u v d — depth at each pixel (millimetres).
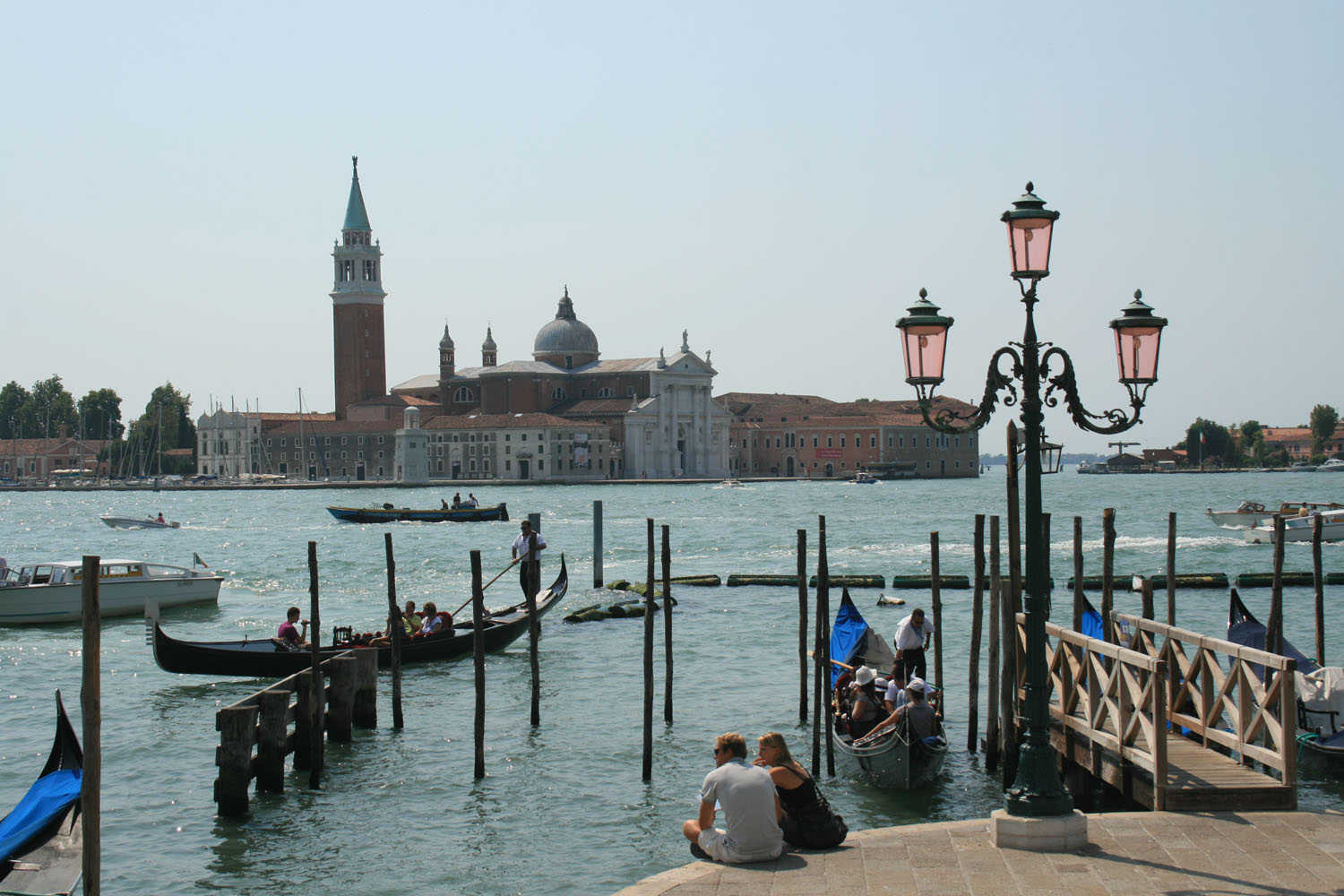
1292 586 53000
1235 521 88938
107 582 47375
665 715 28156
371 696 27906
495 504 152125
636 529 101500
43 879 15953
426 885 18812
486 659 36438
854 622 31359
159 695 32062
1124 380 14797
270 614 49875
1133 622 22969
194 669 32031
